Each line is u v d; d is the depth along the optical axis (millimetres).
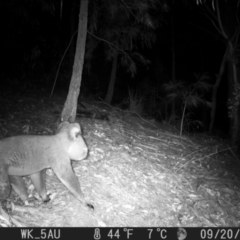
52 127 2094
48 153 1247
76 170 1663
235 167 2496
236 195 1983
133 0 2447
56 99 2787
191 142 2811
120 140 2305
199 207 1736
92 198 1479
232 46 2955
